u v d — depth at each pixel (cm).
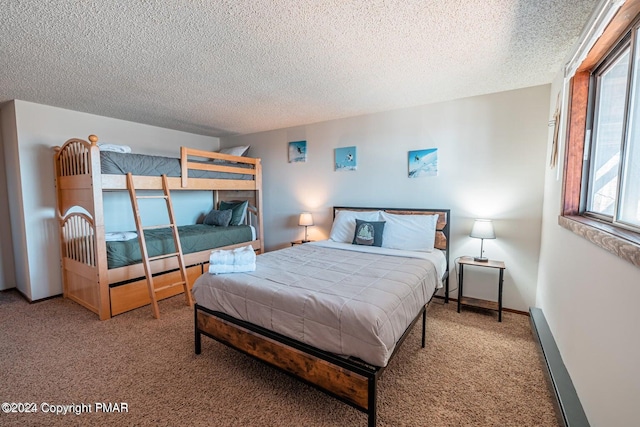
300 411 163
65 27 170
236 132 489
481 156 308
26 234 316
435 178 334
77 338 243
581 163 200
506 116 294
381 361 139
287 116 386
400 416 158
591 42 152
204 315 212
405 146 351
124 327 263
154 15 159
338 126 400
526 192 289
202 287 214
